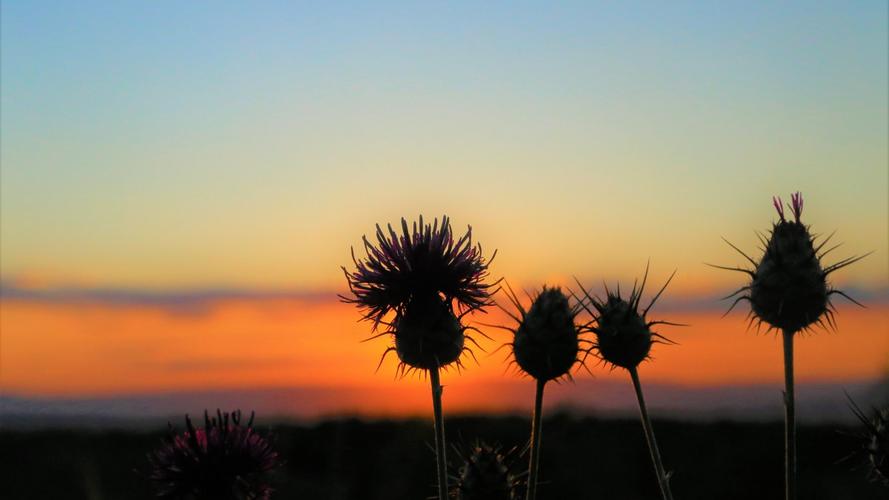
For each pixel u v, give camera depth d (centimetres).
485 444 48
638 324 45
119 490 94
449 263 49
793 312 44
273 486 44
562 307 45
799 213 45
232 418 44
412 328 48
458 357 49
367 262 49
